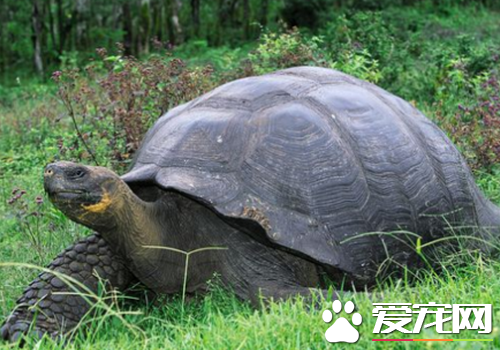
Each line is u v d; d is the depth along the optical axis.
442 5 25.66
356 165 4.27
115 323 3.88
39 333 3.87
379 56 11.78
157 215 4.11
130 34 22.89
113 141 6.59
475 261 4.39
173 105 6.95
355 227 4.11
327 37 15.80
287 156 4.13
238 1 25.17
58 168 3.76
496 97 7.61
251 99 4.41
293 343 3.16
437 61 10.98
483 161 6.59
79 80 8.86
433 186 4.56
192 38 24.05
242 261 4.05
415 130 4.79
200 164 4.09
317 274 4.21
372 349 3.07
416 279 4.40
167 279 4.11
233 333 3.38
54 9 24.59
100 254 4.16
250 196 3.97
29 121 10.02
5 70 22.69
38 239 5.18
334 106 4.45
